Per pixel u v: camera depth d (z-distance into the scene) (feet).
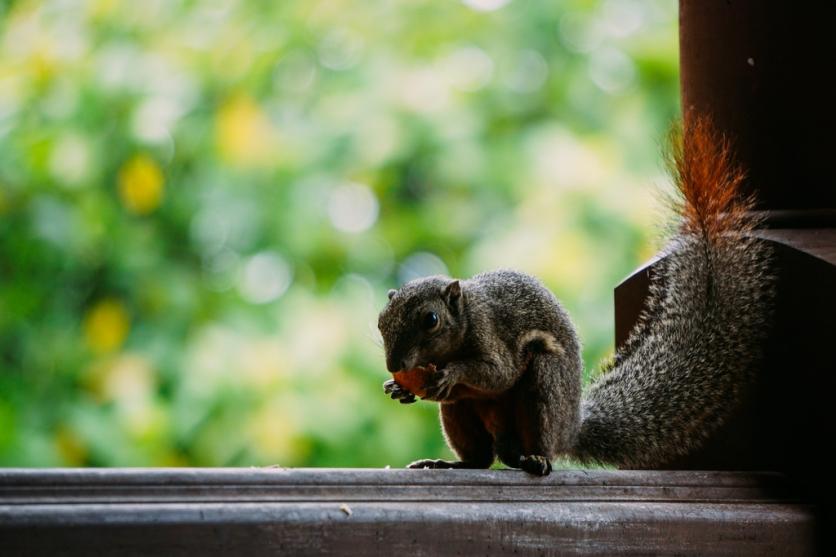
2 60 35.78
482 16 38.19
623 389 20.11
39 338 34.12
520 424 19.08
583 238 33.37
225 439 31.37
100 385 33.12
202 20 36.83
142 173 34.53
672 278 19.99
